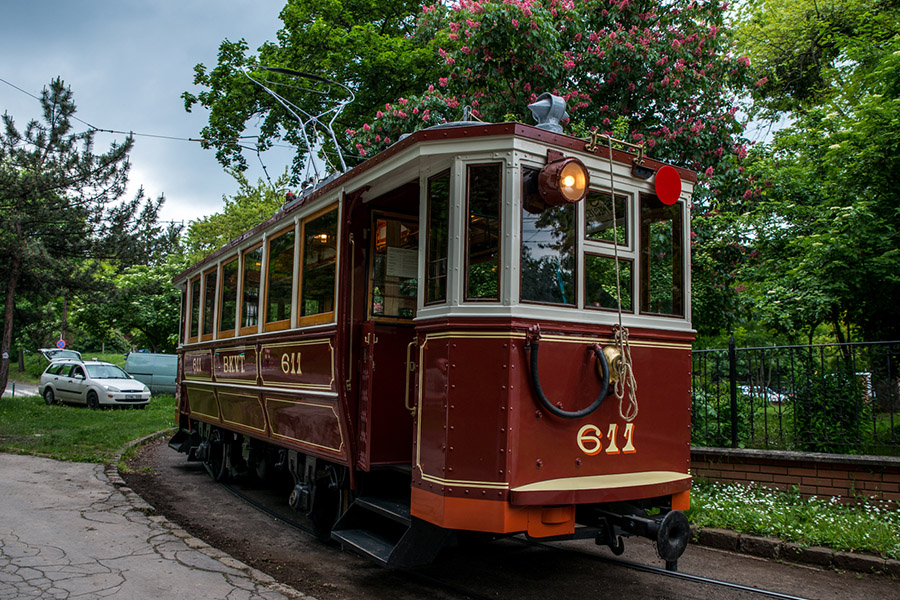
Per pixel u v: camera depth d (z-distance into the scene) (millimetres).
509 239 3932
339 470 5457
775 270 8719
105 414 16188
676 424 4656
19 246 16172
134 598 4074
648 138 8617
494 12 8344
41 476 8047
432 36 11477
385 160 4570
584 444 4145
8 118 16438
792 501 5988
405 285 5461
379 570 5141
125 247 17906
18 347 35188
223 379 8273
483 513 3770
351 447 5000
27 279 17594
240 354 7586
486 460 3814
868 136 7906
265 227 6926
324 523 5844
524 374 3906
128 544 5238
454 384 3955
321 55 15883
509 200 3963
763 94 13648
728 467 6609
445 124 4312
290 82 15844
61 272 17531
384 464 5020
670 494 4434
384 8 17422
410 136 4273
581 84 9242
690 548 5570
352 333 5121
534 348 3908
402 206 5430
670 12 9117
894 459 5562
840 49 11258
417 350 4375
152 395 22516
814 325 8258
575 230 4227
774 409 6719
